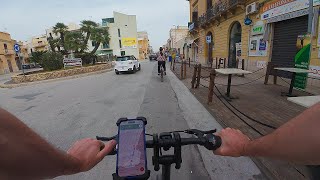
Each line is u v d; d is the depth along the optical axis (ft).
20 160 1.48
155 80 43.11
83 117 19.77
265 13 39.96
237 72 22.50
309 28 24.29
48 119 19.86
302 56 24.64
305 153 1.53
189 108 20.77
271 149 1.81
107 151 3.32
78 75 62.85
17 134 1.49
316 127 1.50
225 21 62.85
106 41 102.99
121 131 3.63
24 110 24.23
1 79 87.81
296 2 31.58
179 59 125.08
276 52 38.65
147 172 3.27
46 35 224.33
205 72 53.62
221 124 15.90
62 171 2.05
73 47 95.09
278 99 22.25
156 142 3.79
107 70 81.97
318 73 28.02
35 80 55.77
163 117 18.22
